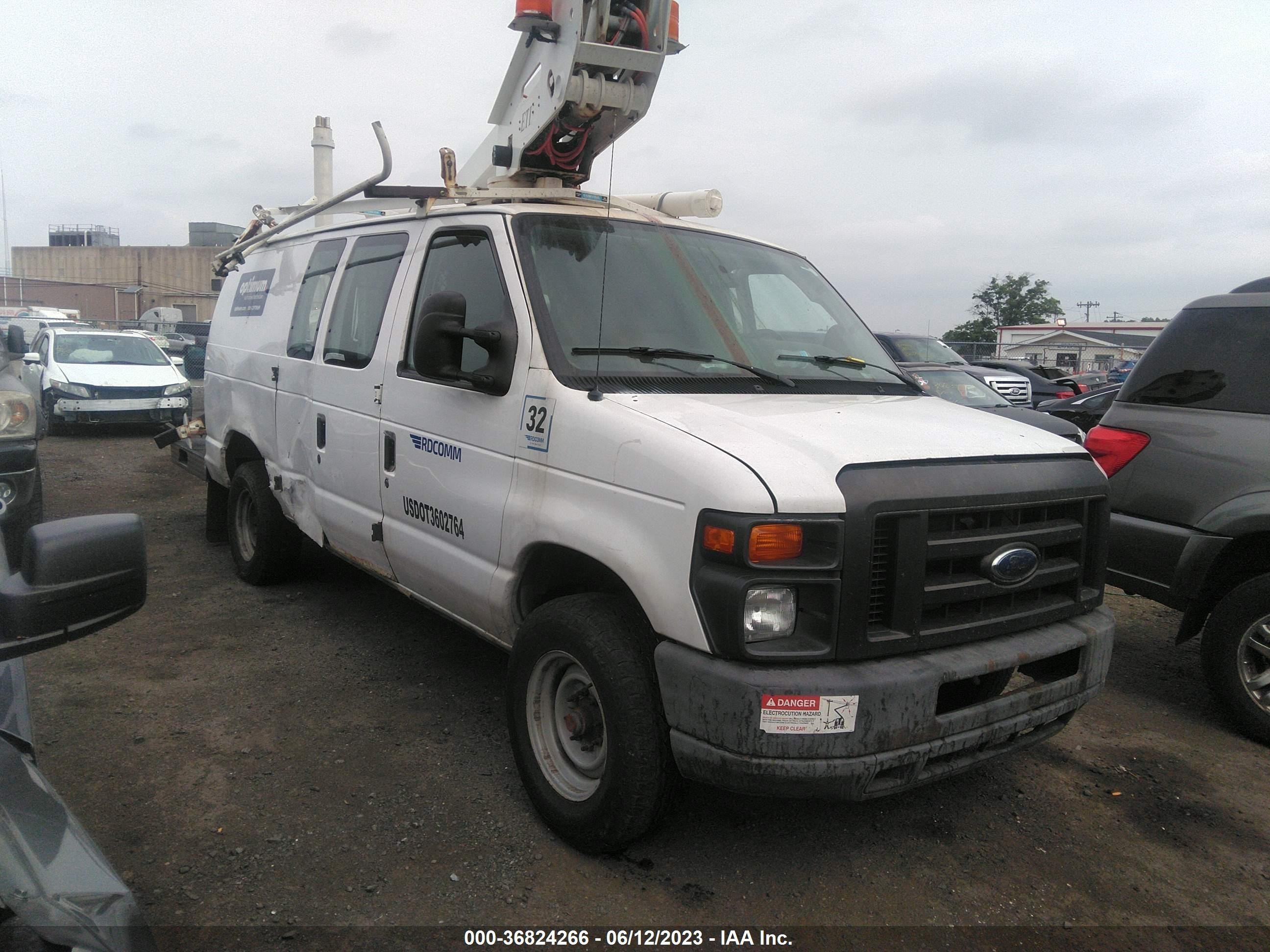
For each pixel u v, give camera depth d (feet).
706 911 9.11
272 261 18.84
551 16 13.29
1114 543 15.30
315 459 15.33
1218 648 13.75
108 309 222.48
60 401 42.91
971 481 9.02
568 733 10.22
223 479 20.31
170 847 9.81
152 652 15.46
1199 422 14.44
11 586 5.48
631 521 9.05
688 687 8.36
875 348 13.67
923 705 8.40
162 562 21.16
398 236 14.03
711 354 11.30
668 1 13.04
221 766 11.62
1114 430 15.53
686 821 10.71
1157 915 9.46
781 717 8.00
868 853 10.30
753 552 7.99
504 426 10.81
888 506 8.38
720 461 8.37
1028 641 9.45
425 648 15.90
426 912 8.92
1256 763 12.95
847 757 8.14
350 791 11.10
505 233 11.54
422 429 12.31
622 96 13.14
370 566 14.20
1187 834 11.04
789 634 8.28
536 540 10.14
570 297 11.08
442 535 12.00
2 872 4.87
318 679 14.48
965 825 11.04
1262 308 14.25
